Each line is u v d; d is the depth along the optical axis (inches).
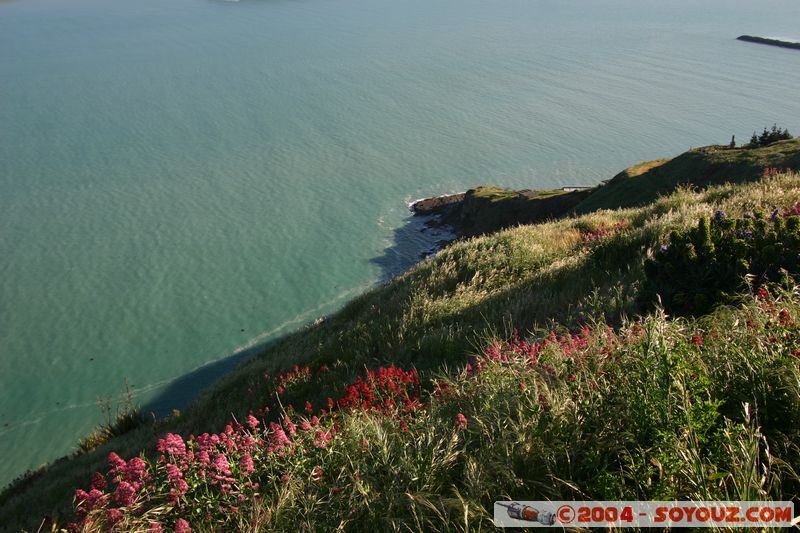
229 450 216.2
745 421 146.3
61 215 4256.9
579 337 264.1
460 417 195.9
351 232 4099.4
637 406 161.0
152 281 3351.4
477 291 605.3
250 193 4805.6
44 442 2036.2
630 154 6161.4
